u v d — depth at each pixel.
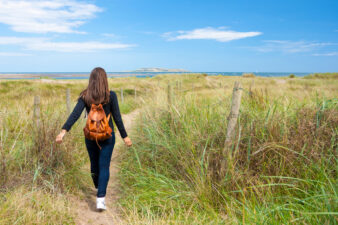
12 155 3.03
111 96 2.51
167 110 4.44
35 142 3.24
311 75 40.34
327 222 1.75
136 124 5.36
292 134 2.90
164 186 2.82
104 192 2.54
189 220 2.22
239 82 2.55
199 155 3.07
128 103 12.26
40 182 2.78
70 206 2.52
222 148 2.88
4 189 2.49
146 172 3.34
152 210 2.51
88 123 2.39
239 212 2.23
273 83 24.78
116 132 6.08
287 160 2.59
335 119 3.03
